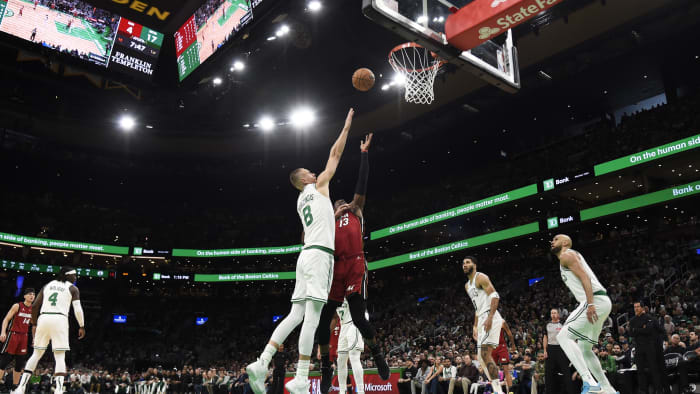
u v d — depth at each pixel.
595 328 6.13
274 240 42.38
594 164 27.03
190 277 40.97
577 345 6.18
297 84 33.59
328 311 5.62
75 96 33.91
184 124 38.50
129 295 41.53
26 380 7.89
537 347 17.89
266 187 46.91
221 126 39.28
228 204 49.00
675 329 16.55
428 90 12.02
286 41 25.62
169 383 26.61
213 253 41.03
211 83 26.59
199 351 38.81
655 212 30.12
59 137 38.84
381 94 34.59
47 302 8.25
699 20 24.89
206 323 41.91
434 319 30.94
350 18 26.11
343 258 5.64
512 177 37.06
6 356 9.23
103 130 38.72
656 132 28.67
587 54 27.75
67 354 35.34
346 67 31.67
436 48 8.00
